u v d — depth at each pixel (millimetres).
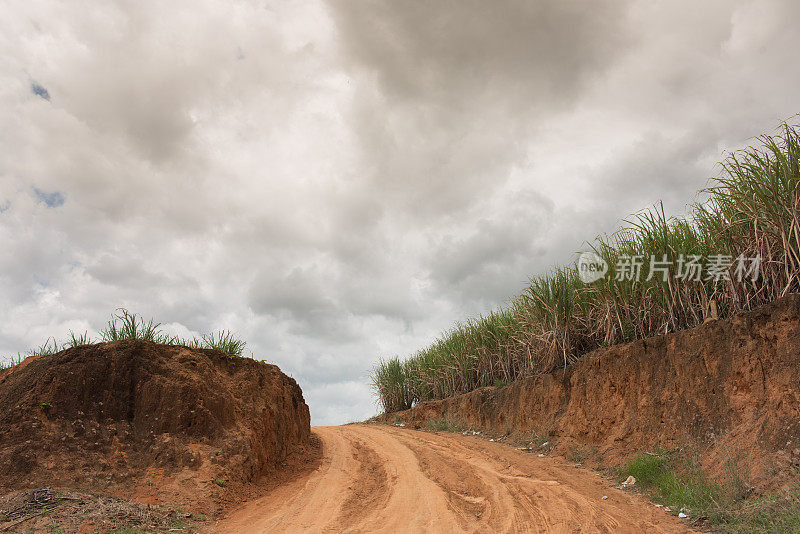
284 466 12352
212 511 8359
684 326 10867
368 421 27875
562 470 10969
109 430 9602
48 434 8938
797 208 8258
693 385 9617
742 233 9195
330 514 8312
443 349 23625
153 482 8859
